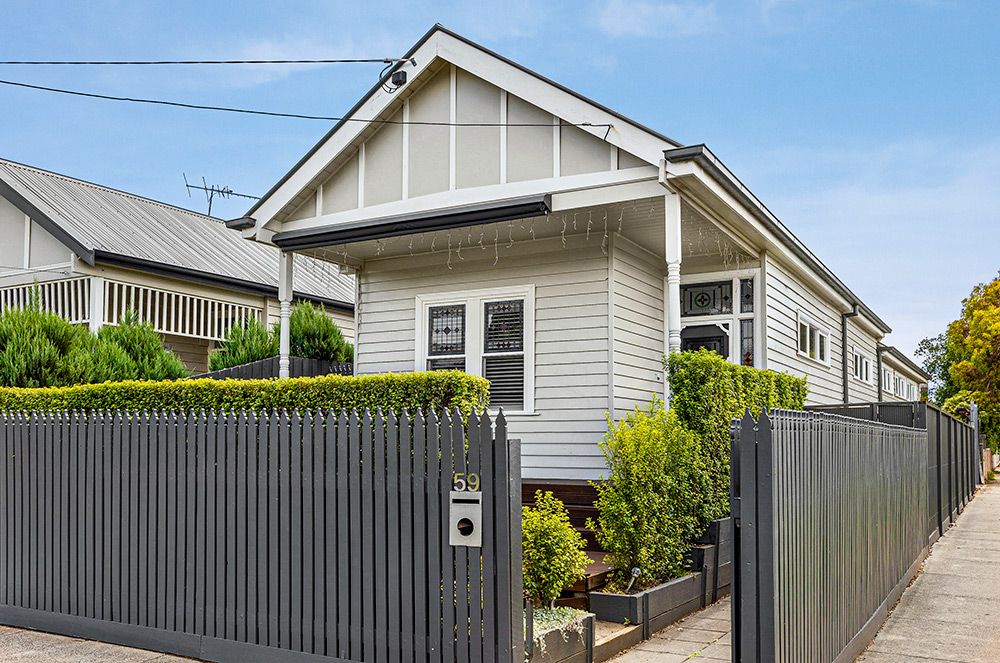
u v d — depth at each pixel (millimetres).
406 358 13367
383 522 6000
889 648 7352
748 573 4906
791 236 13227
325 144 12117
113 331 13953
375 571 6004
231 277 17734
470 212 10891
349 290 22938
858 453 7449
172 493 7125
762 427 4965
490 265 12750
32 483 8086
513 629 5473
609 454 9281
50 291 16062
